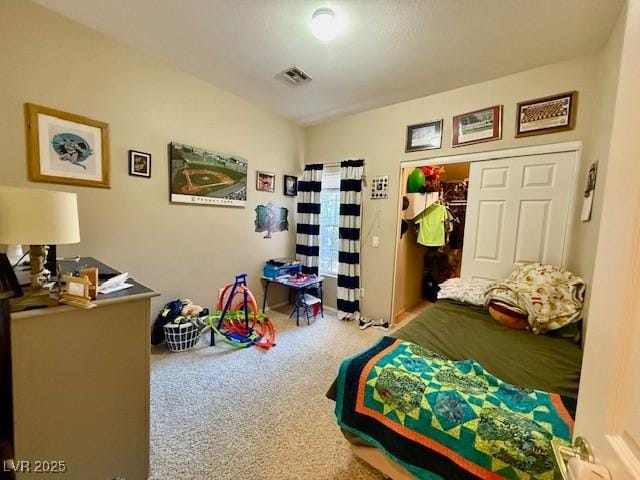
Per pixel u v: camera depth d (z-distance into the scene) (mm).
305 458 1411
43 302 982
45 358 979
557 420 957
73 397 1047
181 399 1835
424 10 1670
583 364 576
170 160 2523
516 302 1911
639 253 431
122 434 1179
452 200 4176
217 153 2873
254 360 2377
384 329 3148
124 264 2297
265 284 3588
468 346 1586
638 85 458
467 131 2607
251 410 1753
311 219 3725
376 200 3279
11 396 974
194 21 1872
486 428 934
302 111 3373
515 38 1893
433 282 4305
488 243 2549
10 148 1740
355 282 3416
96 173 2086
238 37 2021
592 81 2012
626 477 385
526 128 2295
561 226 2174
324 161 3730
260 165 3365
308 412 1751
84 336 1057
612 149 525
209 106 2779
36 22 1778
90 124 2033
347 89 2746
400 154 3061
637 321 421
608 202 525
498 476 873
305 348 2637
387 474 1211
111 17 1877
